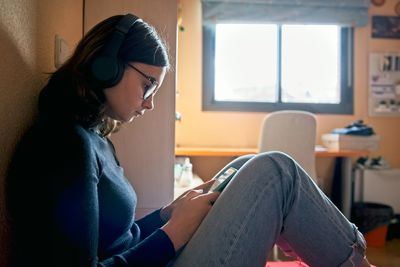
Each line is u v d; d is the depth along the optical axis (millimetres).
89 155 584
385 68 2955
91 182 565
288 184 704
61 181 538
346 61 2965
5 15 605
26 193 541
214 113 2918
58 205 527
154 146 1180
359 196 2840
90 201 552
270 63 2971
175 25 1179
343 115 2953
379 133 2959
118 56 693
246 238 656
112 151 808
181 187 1953
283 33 2957
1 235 605
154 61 725
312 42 2982
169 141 1184
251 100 2951
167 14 1178
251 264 659
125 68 705
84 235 533
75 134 596
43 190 531
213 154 2473
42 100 686
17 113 672
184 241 681
